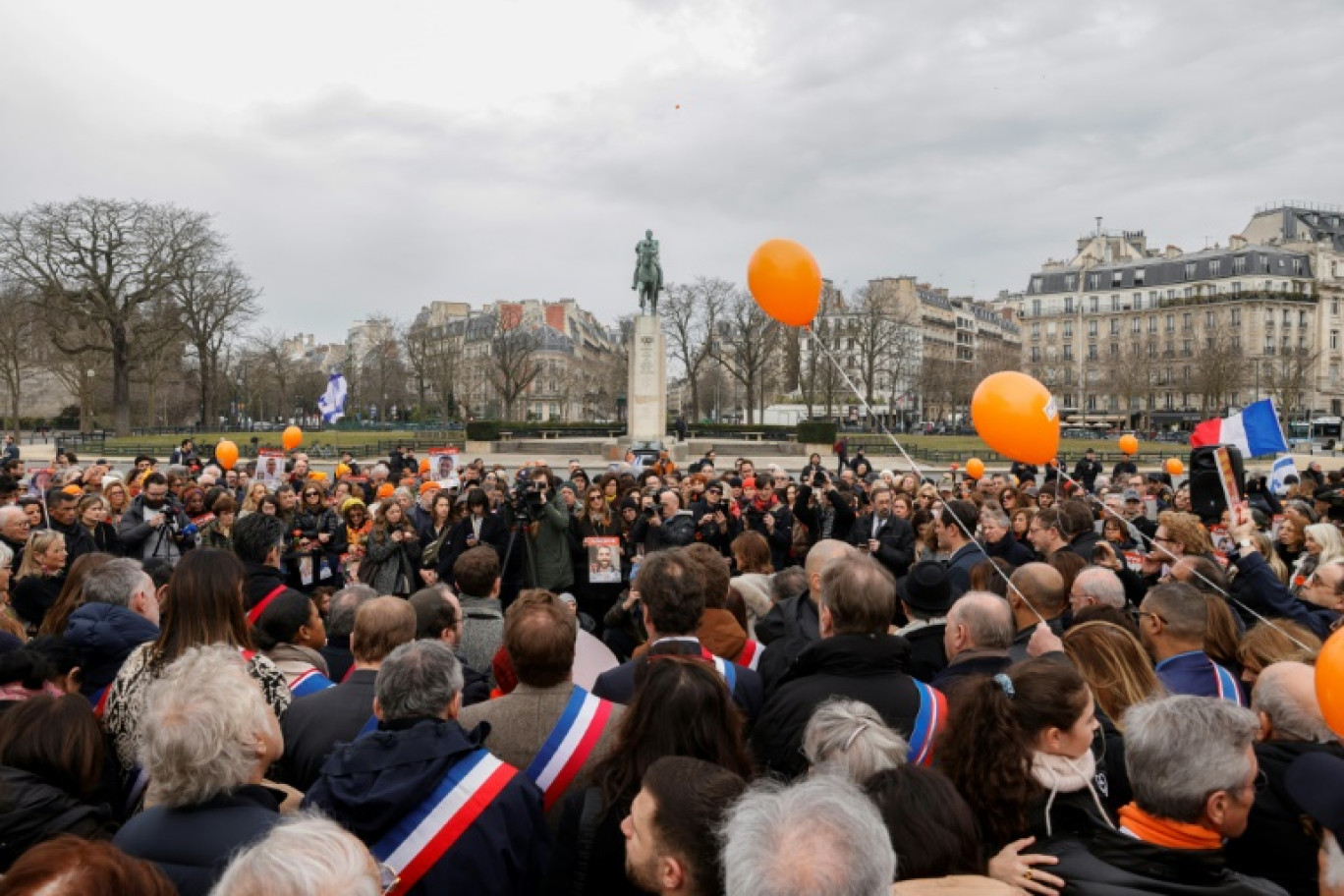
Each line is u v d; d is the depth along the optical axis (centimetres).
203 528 991
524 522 969
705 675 353
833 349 9881
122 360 6197
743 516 1255
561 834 334
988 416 634
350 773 335
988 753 337
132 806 420
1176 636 499
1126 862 305
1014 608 596
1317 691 323
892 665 438
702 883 262
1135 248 13562
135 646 494
